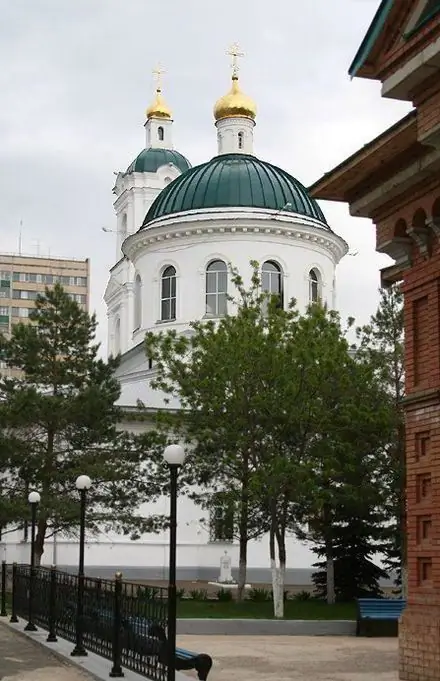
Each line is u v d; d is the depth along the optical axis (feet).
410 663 45.83
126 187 225.76
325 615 87.76
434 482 45.65
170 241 157.79
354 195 52.49
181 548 137.69
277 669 55.26
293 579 138.51
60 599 65.26
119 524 114.73
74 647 60.03
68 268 476.95
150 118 236.84
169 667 43.47
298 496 89.97
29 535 133.39
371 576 108.58
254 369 90.68
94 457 110.11
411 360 48.52
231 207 155.84
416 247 48.88
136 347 159.63
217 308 154.51
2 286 466.70
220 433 94.27
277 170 163.94
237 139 169.58
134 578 135.85
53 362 115.24
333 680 50.37
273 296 96.48
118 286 203.41
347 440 96.27
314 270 159.94
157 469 112.78
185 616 83.66
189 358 109.81
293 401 90.48
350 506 99.60
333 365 89.92
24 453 108.78
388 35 44.50
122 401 143.84
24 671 52.85
